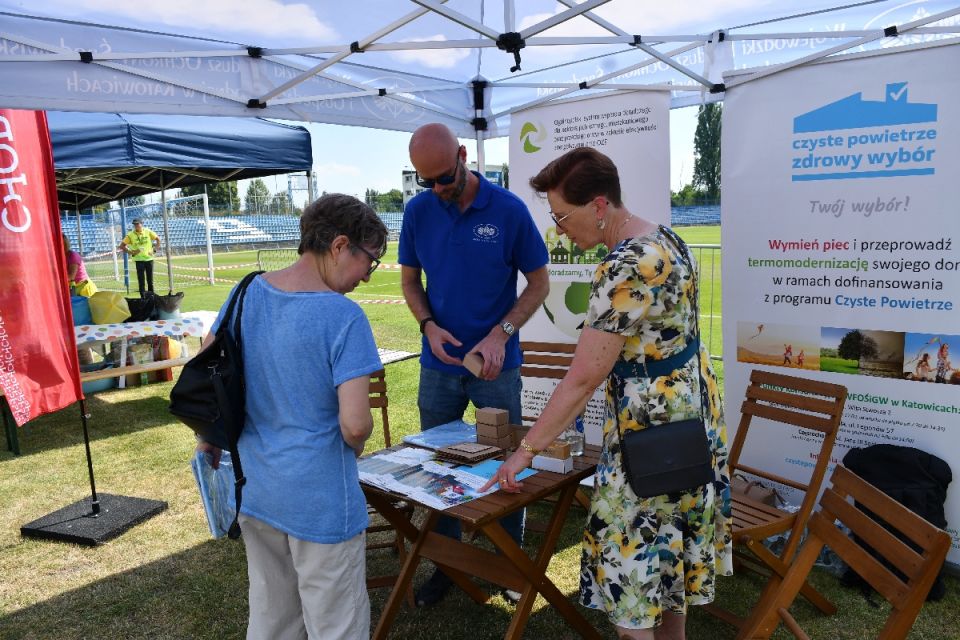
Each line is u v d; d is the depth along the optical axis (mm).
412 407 6121
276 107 3693
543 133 4277
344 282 1750
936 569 1705
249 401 1759
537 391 4520
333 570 1751
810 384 2898
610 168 1884
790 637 2688
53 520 3895
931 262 2957
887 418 3172
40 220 3592
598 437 4336
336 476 1729
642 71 4168
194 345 9281
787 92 3264
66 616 2992
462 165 2641
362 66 4109
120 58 3061
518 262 2904
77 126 4762
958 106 2814
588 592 2043
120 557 3520
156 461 4988
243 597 3107
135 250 14086
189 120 5629
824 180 3209
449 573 2863
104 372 6246
